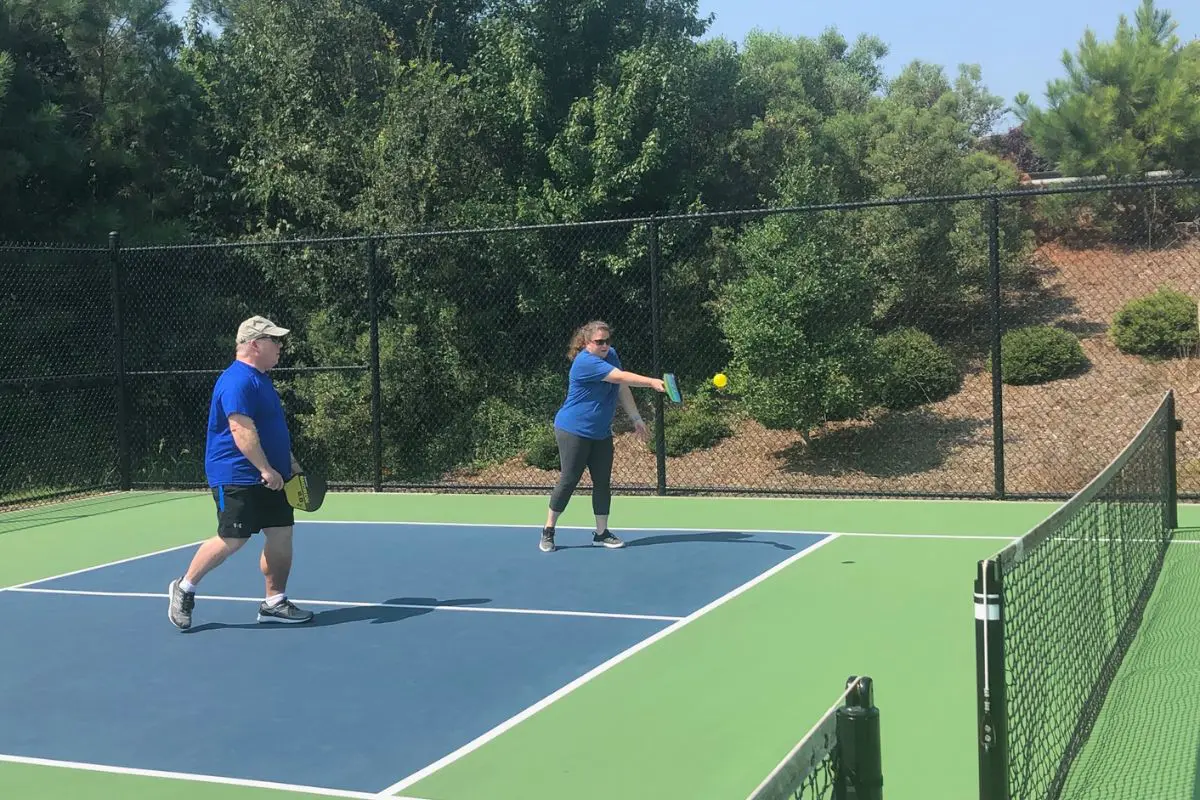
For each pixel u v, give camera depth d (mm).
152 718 5391
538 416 18219
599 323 9195
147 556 9844
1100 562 5637
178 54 20578
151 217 18969
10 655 6605
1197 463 13547
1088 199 20609
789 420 14883
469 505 12312
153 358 17922
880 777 2172
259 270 18891
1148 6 21188
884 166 20594
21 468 16688
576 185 19297
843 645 6227
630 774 4480
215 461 6980
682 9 22234
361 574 8625
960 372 17844
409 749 4844
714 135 21531
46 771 4730
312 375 17875
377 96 20406
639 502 12180
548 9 20766
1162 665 5629
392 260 18172
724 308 17344
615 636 6574
